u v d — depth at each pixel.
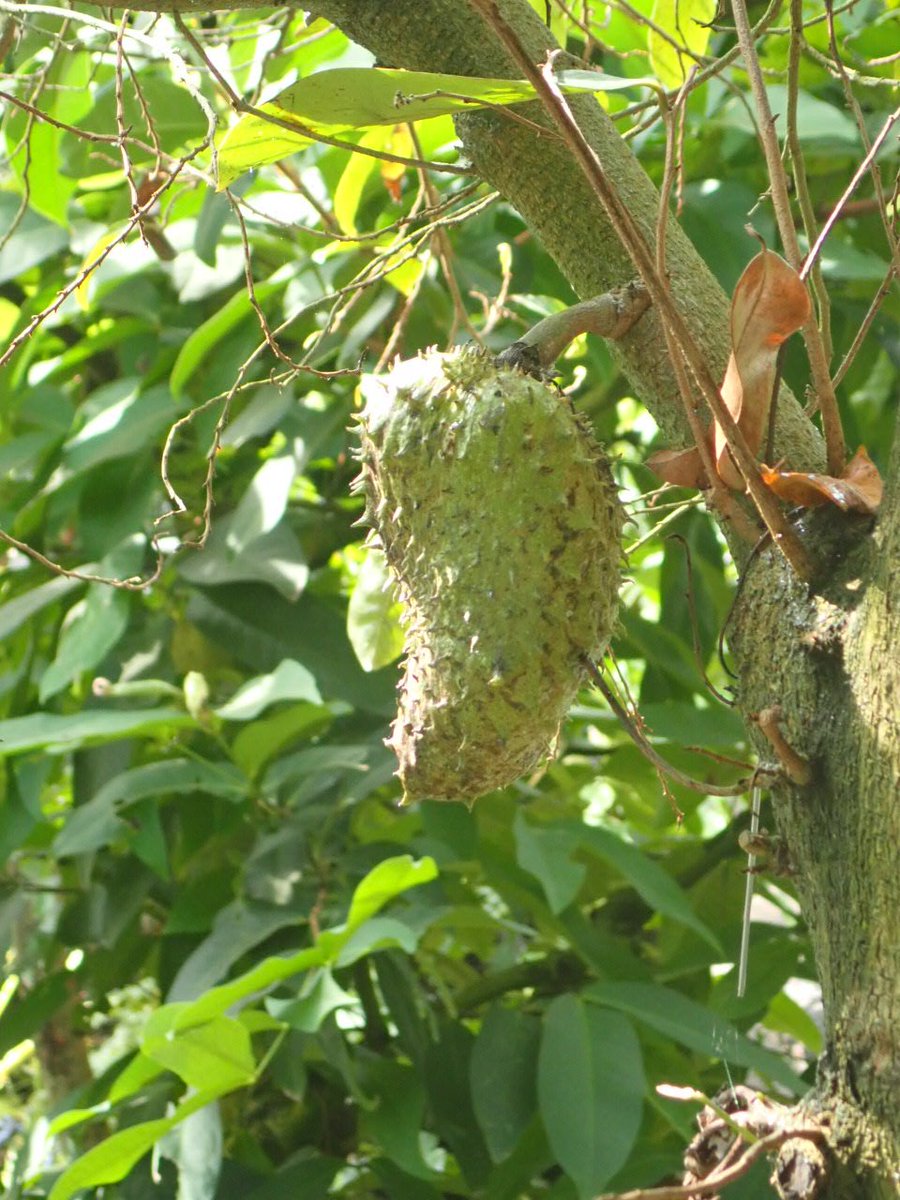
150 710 3.72
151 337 4.59
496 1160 3.24
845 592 2.65
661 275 2.64
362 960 3.98
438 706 2.68
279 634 4.01
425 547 2.70
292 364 2.85
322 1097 4.04
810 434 2.73
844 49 3.69
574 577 2.68
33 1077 6.93
